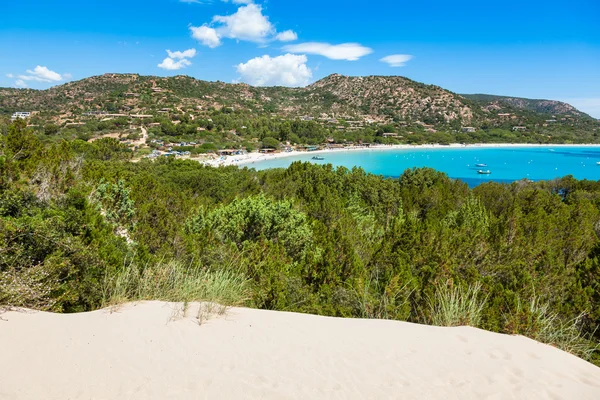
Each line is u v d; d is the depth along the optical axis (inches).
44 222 221.5
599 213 970.7
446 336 165.0
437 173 2027.6
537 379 129.9
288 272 385.4
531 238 613.9
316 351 141.0
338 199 1300.4
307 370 126.0
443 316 204.4
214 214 584.4
